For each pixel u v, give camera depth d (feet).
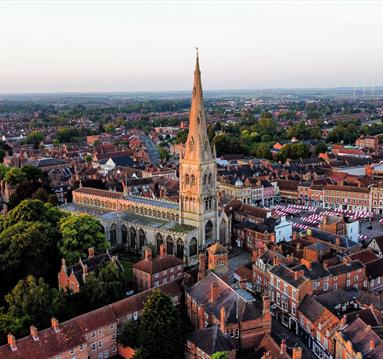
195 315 388.37
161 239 571.69
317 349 375.25
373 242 573.74
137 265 461.37
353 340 330.34
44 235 501.15
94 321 357.61
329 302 401.08
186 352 350.43
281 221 612.70
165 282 458.91
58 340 333.21
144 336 345.31
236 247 622.95
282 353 320.70
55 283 492.95
